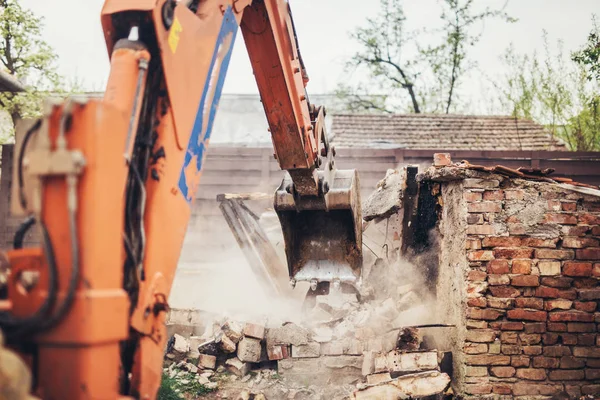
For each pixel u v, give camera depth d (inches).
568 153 482.9
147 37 96.3
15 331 72.9
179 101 100.0
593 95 617.6
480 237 179.2
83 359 72.0
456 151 486.9
